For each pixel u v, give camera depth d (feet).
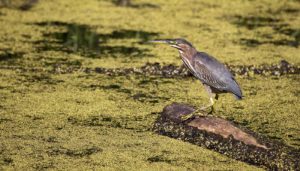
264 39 55.52
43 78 44.06
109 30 56.95
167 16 62.54
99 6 66.03
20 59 48.21
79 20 60.03
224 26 59.52
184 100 40.19
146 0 69.72
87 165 29.99
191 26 58.85
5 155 30.94
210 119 33.88
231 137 32.42
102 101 39.68
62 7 65.26
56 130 34.68
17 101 39.17
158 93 41.63
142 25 58.65
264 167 30.45
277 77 45.98
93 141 33.09
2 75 44.27
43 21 59.52
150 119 36.73
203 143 32.99
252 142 31.89
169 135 34.32
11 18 60.34
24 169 29.37
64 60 48.42
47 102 39.19
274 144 32.12
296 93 42.19
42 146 32.24
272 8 68.64
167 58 49.44
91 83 43.34
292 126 35.94
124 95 40.98
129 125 35.76
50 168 29.53
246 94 41.78
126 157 31.04
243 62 48.49
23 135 33.76
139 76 45.44
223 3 70.03
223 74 33.94
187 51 35.17
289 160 30.50
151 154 31.53
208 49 51.42
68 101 39.50
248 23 61.16
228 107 39.14
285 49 52.60
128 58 49.21
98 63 47.75
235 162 30.91
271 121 36.70
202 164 30.50
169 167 30.01
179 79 45.19
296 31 58.59
